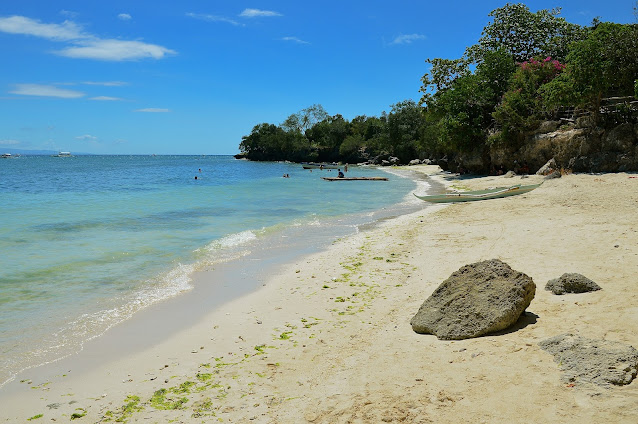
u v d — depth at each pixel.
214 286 11.13
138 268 12.80
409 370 6.21
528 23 52.47
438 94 53.81
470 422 4.88
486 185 35.31
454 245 14.28
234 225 20.42
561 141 35.31
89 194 36.59
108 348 7.59
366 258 13.38
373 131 116.06
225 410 5.57
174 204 29.05
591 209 18.44
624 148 30.42
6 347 7.60
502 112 41.50
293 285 11.04
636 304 7.66
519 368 5.88
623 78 31.61
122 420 5.43
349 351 7.11
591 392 5.11
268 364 6.83
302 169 91.00
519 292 7.36
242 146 154.12
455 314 7.46
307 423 5.16
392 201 29.92
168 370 6.76
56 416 5.55
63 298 10.19
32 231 18.66
